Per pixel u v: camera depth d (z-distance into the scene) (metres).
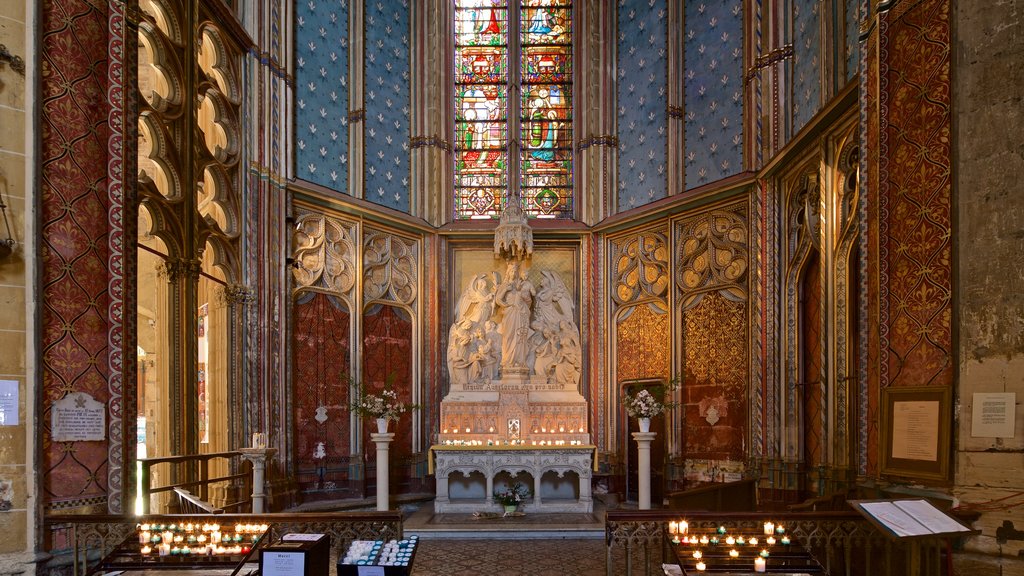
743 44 12.73
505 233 14.09
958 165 6.15
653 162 14.68
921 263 6.41
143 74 11.25
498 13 15.98
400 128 15.21
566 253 15.67
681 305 13.72
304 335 12.54
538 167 16.00
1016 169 5.81
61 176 6.61
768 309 11.65
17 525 6.06
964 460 5.87
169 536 5.89
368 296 13.85
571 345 14.23
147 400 14.49
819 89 10.42
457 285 15.37
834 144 9.84
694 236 13.55
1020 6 5.90
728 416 12.59
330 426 12.83
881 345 6.73
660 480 13.94
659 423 14.12
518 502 11.94
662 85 14.57
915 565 5.55
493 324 14.22
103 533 6.17
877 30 7.04
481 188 15.73
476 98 15.92
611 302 15.32
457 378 13.94
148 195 8.47
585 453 12.59
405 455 14.27
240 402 10.83
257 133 11.66
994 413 5.73
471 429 13.36
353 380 13.29
